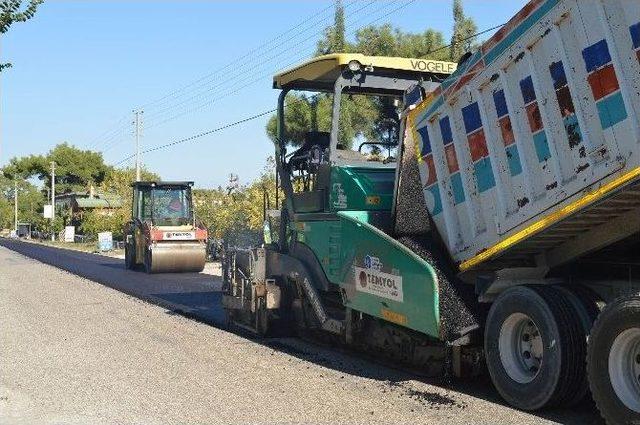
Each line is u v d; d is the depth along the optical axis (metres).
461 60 7.03
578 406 6.22
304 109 9.97
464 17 22.62
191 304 13.95
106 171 93.44
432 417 5.91
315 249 8.91
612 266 6.30
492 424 5.70
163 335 10.01
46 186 94.50
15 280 18.95
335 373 7.63
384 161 8.84
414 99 8.16
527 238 6.15
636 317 5.21
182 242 22.73
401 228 7.61
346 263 8.06
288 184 9.66
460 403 6.36
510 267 6.79
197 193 35.16
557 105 5.80
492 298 6.60
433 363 7.31
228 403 6.38
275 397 6.58
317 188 8.89
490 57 6.41
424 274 6.80
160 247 22.33
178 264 22.59
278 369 7.81
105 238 42.66
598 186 5.46
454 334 6.66
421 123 7.30
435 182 7.18
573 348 5.85
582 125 5.57
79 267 25.58
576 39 5.59
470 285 6.94
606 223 5.92
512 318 6.30
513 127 6.23
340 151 8.67
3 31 9.77
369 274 7.62
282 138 9.88
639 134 5.12
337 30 23.42
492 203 6.50
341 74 8.55
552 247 6.47
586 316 5.94
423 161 7.32
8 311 12.46
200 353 8.69
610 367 5.43
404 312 7.09
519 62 6.11
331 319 8.56
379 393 6.72
